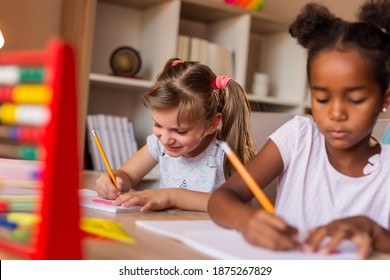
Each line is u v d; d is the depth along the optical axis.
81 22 2.26
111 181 1.11
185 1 2.50
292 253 0.60
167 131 1.26
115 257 0.56
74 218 0.47
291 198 0.98
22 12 2.34
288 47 3.03
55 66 0.45
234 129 1.40
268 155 0.98
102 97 2.64
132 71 2.49
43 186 0.46
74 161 0.47
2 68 0.51
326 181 0.96
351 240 0.62
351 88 0.69
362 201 0.92
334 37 0.72
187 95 1.25
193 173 1.43
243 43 2.71
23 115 0.48
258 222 0.62
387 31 0.72
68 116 0.46
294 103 2.93
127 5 2.65
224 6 2.61
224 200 0.76
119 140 2.40
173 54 2.46
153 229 0.71
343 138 0.72
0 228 0.59
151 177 2.36
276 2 3.14
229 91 1.38
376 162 0.95
